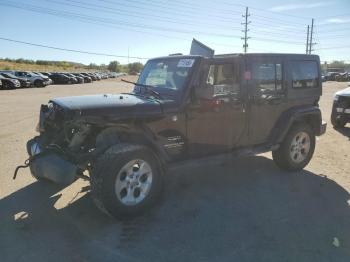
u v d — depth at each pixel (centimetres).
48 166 442
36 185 559
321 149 826
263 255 375
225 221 451
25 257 367
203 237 411
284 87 621
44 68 9012
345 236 417
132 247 388
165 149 503
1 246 387
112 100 475
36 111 1458
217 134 550
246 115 575
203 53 557
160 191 472
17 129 1012
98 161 431
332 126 1138
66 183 429
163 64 551
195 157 537
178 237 411
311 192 553
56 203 496
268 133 615
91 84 4694
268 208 491
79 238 406
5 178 586
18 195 521
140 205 448
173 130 505
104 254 374
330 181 605
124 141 473
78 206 488
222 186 573
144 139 469
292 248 389
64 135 464
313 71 671
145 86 546
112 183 422
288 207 495
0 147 785
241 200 518
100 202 427
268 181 599
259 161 715
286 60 622
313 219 460
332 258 371
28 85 3631
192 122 518
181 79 511
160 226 436
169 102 492
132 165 440
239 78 558
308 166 689
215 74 536
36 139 526
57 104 471
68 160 439
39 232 418
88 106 443
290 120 618
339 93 1100
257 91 582
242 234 419
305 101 660
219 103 534
